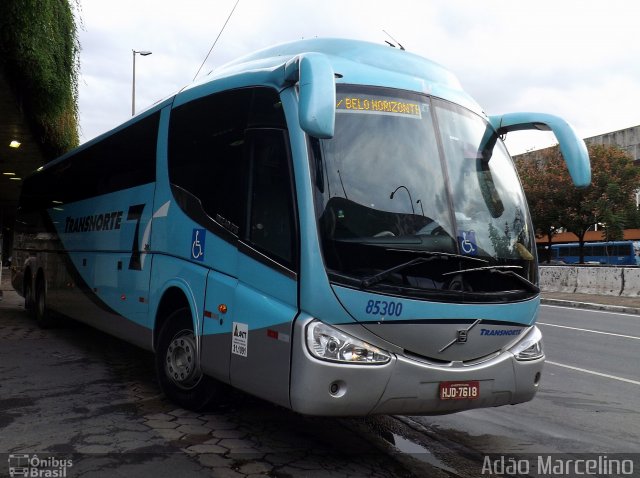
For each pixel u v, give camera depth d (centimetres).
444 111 473
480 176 469
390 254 399
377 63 475
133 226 650
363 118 430
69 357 775
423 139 449
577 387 720
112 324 696
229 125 493
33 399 563
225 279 465
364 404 384
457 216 435
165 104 622
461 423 554
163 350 563
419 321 396
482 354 424
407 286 398
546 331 1233
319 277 384
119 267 679
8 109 1277
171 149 588
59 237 946
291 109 421
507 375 430
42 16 938
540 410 609
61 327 1038
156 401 566
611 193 3219
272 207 426
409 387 393
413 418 561
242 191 460
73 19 1248
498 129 511
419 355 402
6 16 873
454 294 409
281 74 439
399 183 423
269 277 419
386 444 479
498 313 427
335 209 398
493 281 436
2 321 1118
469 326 412
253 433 480
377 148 427
